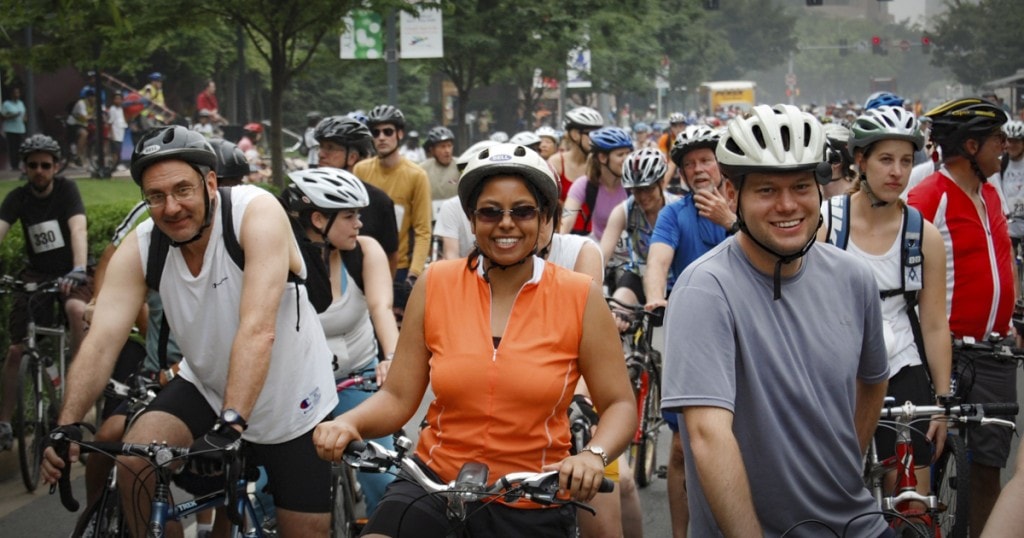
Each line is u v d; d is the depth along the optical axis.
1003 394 5.61
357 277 5.56
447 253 7.73
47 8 9.62
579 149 10.77
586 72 31.25
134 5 14.09
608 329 3.63
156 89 30.39
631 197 7.50
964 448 4.93
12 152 23.67
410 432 8.12
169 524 4.07
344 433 3.46
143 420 4.23
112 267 4.29
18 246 8.75
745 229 3.26
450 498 3.40
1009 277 5.68
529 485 3.31
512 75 29.02
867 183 4.86
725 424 3.14
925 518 4.43
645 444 7.22
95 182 22.05
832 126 6.68
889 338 4.75
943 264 4.91
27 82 19.98
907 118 4.79
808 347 3.27
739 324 3.24
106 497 4.18
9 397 7.52
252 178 21.39
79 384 4.13
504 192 3.55
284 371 4.32
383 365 5.26
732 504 3.09
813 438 3.27
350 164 8.10
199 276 4.19
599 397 3.67
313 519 4.39
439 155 12.29
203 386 4.36
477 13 25.30
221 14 15.08
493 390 3.55
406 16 19.02
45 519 6.77
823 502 3.31
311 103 41.47
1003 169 12.93
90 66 14.09
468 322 3.61
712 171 6.25
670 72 69.06
